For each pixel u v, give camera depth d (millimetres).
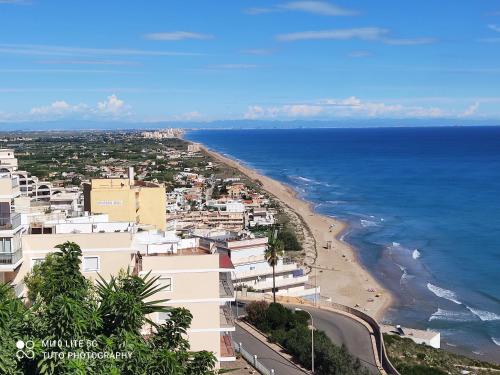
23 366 22547
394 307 115312
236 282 110438
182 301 43938
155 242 49094
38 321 23109
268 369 59688
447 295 123062
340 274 139375
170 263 43875
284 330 76562
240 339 74188
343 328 84000
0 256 40562
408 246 168750
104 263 41875
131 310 24406
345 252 163375
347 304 116375
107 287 27062
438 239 175250
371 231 190125
